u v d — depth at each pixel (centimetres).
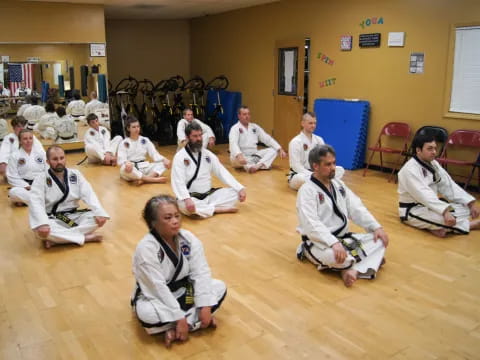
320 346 221
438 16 524
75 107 761
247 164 597
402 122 578
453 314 250
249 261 321
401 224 395
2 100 719
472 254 332
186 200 398
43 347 221
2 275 302
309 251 296
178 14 923
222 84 925
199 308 227
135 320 246
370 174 597
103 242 360
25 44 713
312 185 288
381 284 286
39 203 335
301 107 725
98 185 535
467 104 509
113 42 974
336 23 648
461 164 484
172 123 888
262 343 223
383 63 592
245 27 834
